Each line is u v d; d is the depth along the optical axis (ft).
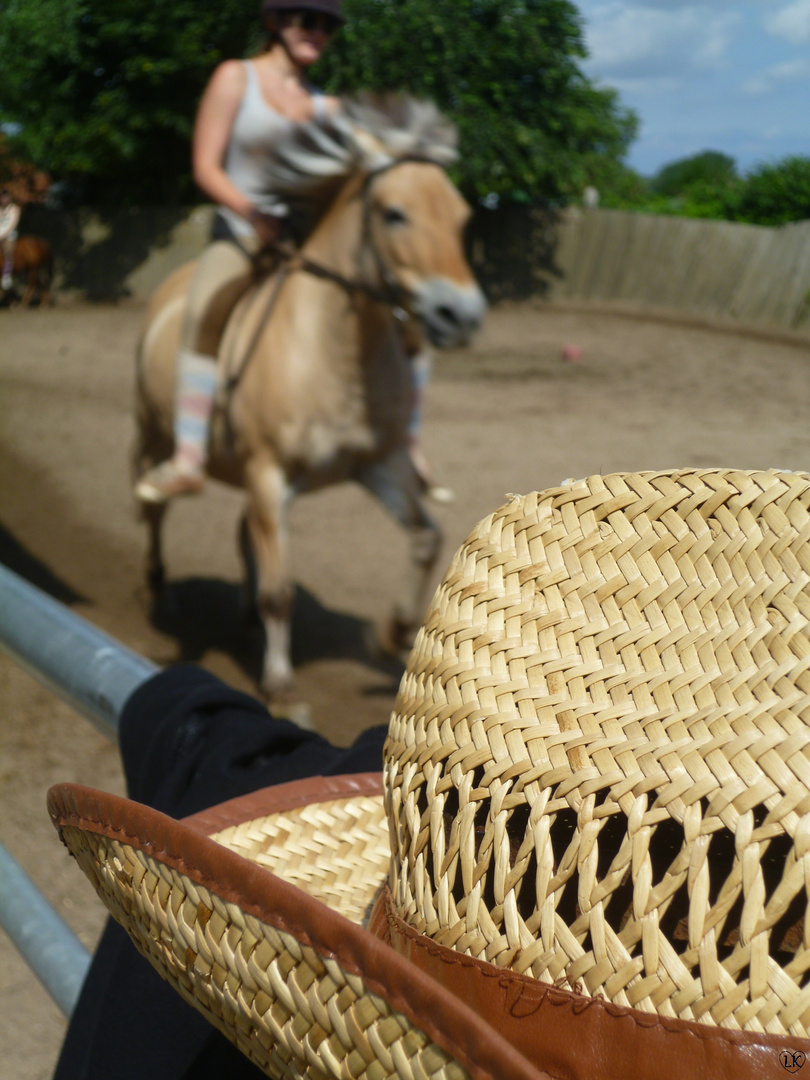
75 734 11.73
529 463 27.04
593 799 2.32
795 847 2.11
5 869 5.41
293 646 15.19
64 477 27.02
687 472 2.75
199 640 15.49
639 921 2.20
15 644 4.85
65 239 72.69
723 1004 2.11
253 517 12.05
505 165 68.18
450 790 2.66
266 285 11.81
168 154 73.72
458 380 40.75
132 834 2.50
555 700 2.51
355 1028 1.96
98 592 17.74
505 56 65.92
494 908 2.41
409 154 11.04
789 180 67.05
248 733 4.23
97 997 3.87
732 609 2.48
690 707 2.36
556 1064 2.24
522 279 70.74
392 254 10.79
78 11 66.90
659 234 65.16
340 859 3.49
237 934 2.25
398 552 20.08
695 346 49.78
